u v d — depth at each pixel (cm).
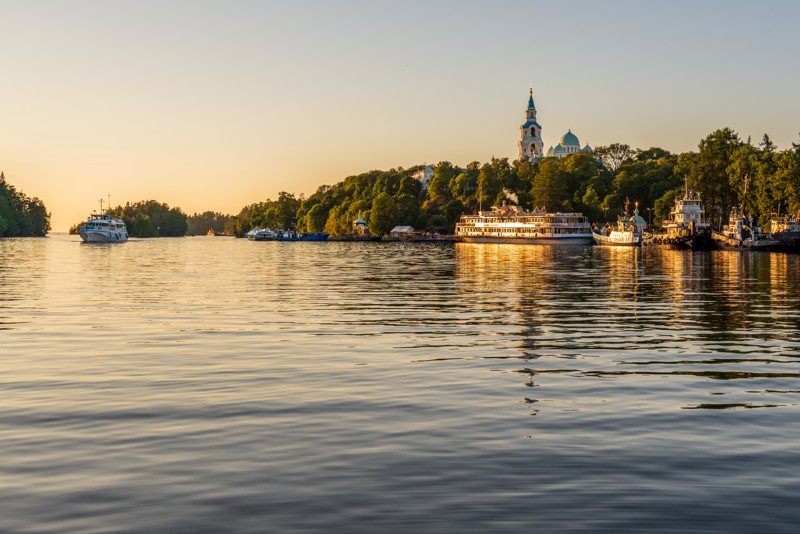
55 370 3172
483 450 2031
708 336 4228
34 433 2195
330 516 1603
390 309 5688
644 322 4872
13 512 1628
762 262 13612
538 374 3091
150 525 1563
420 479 1811
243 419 2353
